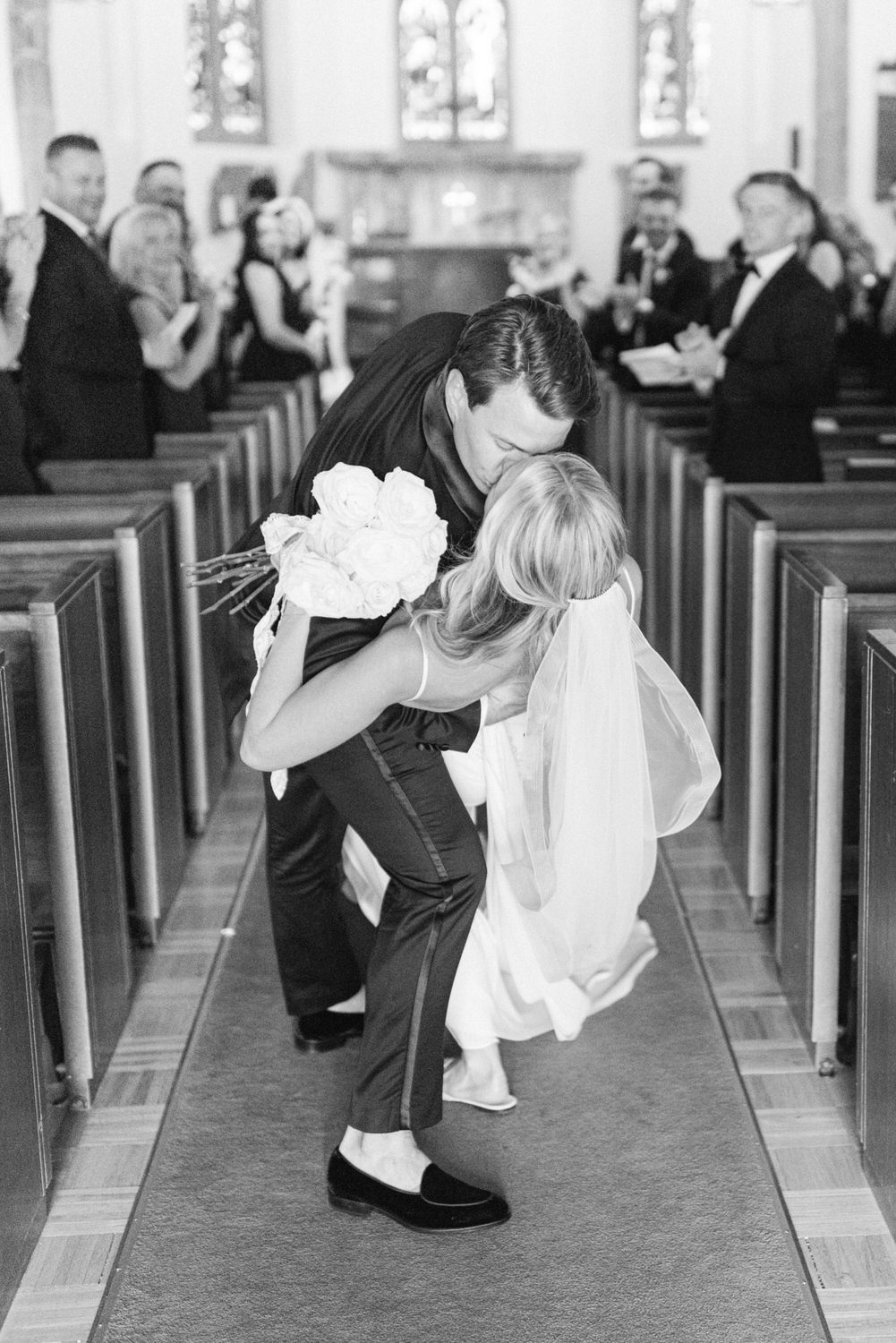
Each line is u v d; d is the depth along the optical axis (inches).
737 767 149.9
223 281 396.2
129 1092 116.3
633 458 266.4
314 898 117.0
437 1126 111.2
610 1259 95.9
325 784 95.8
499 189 574.9
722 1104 113.6
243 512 222.4
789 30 510.6
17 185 333.4
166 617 147.3
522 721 107.9
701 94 561.9
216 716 180.1
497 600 85.2
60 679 104.4
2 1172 90.7
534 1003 120.6
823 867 113.0
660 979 133.5
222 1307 92.0
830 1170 105.1
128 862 142.6
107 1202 102.7
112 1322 90.9
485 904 115.7
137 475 178.9
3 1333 90.0
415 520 83.5
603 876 103.3
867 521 157.5
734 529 148.2
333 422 98.0
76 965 110.0
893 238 471.8
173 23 490.9
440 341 96.5
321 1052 121.6
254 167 510.0
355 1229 99.5
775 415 198.7
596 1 566.6
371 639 91.0
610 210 581.0
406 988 96.4
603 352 363.3
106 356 195.3
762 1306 91.1
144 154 480.4
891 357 267.3
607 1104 113.9
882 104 466.0
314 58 567.2
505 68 576.7
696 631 174.7
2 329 190.5
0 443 165.0
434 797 94.7
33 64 331.0
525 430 84.3
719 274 474.3
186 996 131.3
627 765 98.6
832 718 110.8
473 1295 92.8
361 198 570.9
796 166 504.4
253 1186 104.2
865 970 103.0
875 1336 88.7
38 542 131.6
